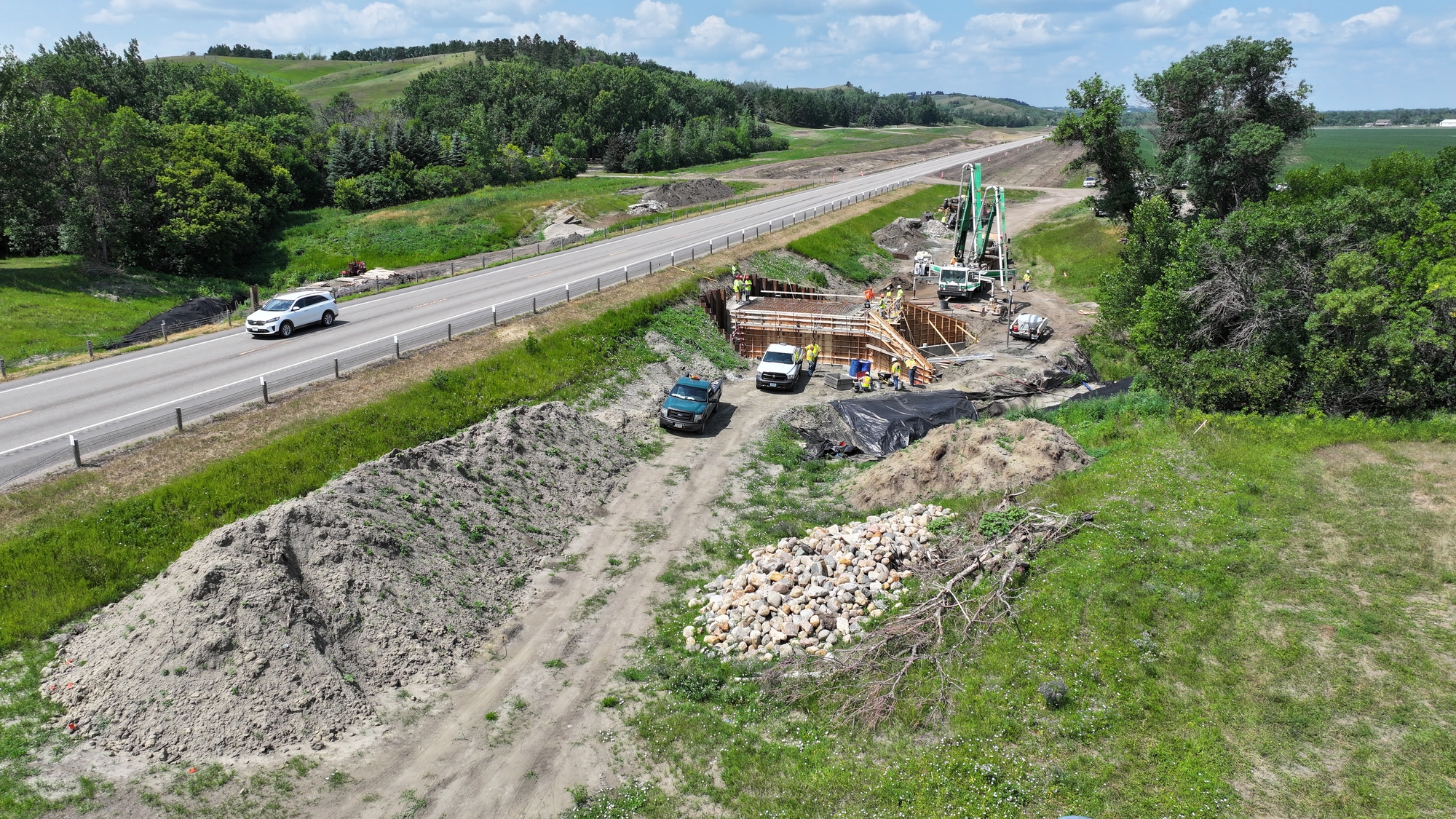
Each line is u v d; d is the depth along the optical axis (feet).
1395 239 104.12
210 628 51.47
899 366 127.54
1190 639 57.98
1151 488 80.64
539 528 79.41
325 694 51.85
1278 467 84.43
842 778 48.14
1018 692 54.13
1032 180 371.76
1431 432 90.22
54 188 189.57
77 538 63.10
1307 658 55.47
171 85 366.02
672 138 434.30
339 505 65.31
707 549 78.28
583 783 48.01
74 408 87.71
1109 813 44.57
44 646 54.08
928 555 71.46
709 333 144.25
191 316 156.66
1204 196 185.88
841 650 59.88
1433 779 45.34
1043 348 142.20
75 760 45.68
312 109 413.80
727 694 56.34
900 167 412.98
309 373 100.78
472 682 57.47
